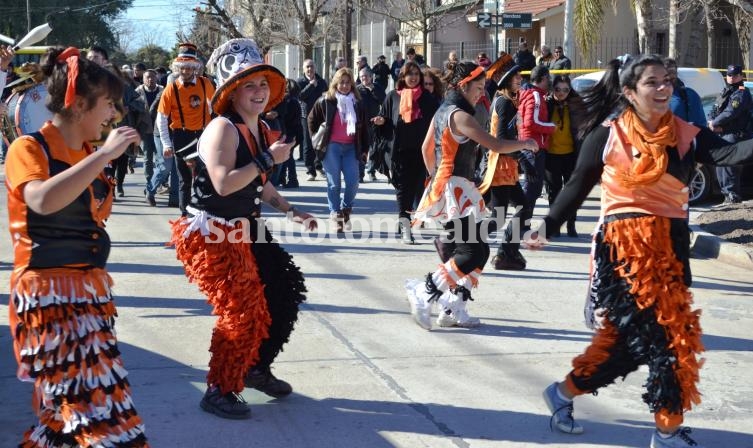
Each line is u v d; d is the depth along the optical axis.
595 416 4.88
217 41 35.22
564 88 9.90
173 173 12.36
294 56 37.78
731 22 23.62
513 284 7.90
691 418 4.83
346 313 6.87
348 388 5.24
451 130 6.05
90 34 52.62
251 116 4.60
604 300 4.19
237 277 4.57
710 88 13.09
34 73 3.41
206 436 4.53
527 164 9.20
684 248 4.21
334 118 10.26
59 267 3.38
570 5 21.45
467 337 6.29
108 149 3.20
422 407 4.96
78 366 3.35
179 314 6.77
